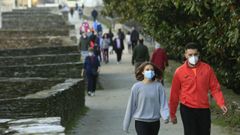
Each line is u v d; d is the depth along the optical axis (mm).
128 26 107875
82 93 39594
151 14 39469
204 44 33469
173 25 39562
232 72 33688
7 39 69688
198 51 21078
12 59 50062
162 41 44625
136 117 20641
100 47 74562
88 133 29938
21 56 51875
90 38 64562
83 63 48125
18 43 69562
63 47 54719
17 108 27469
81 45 62281
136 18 58250
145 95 20516
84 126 32312
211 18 30531
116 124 32906
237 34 26031
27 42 69625
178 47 40656
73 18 148125
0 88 36625
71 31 85500
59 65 47688
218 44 29781
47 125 23078
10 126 23078
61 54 52500
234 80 34062
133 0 55188
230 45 28312
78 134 29688
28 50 53969
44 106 27438
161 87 20734
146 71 20562
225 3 26875
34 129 22250
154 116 20578
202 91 20922
